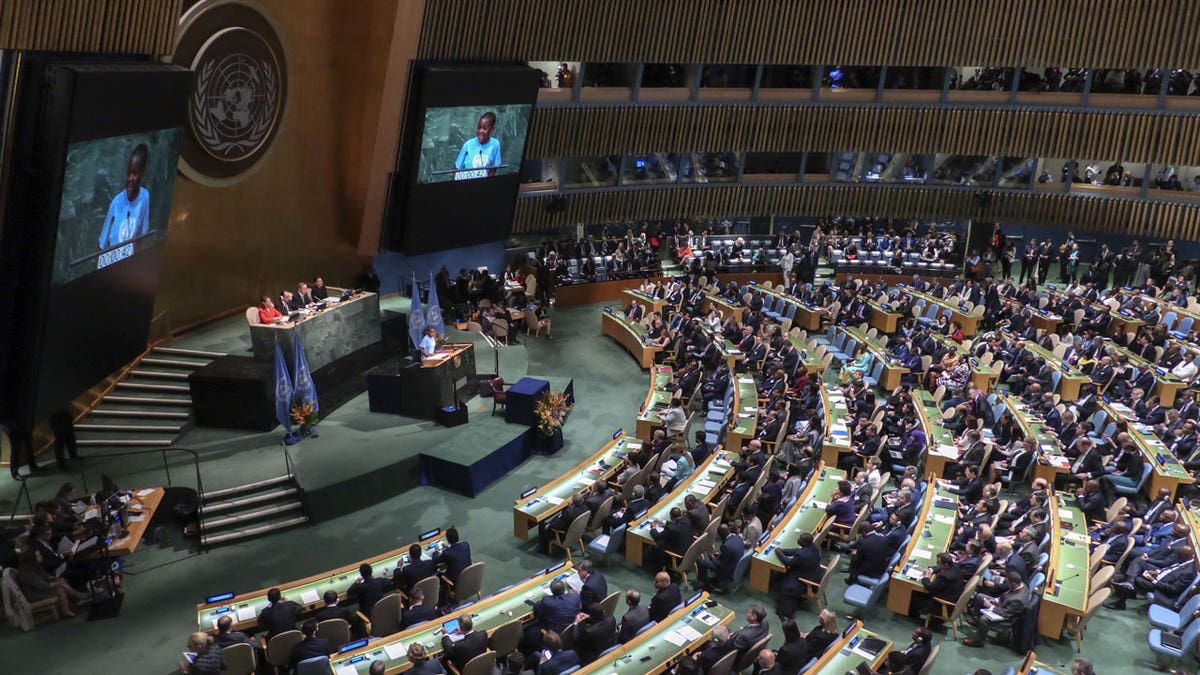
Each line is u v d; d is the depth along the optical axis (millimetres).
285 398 17484
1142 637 12820
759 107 28891
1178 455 17141
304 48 22062
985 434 17859
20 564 13180
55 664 12188
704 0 25922
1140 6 26266
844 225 32531
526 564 14812
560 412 18812
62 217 14094
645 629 11398
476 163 24703
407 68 22641
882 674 10594
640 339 24406
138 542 14031
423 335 19547
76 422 17547
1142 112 28375
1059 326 26016
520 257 29312
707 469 16281
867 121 29594
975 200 31281
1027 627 12242
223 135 20188
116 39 14820
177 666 12203
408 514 16469
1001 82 29297
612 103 27328
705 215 31266
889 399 19391
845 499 14766
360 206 24500
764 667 10469
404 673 10203
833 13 27016
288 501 16188
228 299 21594
